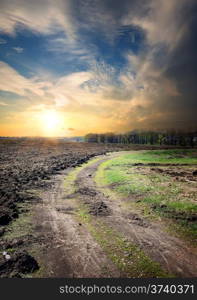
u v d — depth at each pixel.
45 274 6.30
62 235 8.99
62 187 18.44
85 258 7.21
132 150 80.62
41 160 37.81
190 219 10.71
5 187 16.44
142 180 21.27
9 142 96.56
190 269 6.73
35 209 12.28
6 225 9.70
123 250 7.82
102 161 41.41
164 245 8.27
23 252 7.17
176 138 142.38
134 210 12.58
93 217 11.31
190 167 33.91
